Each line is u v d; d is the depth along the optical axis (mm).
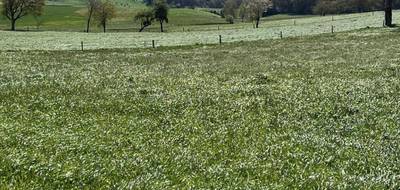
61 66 43188
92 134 17078
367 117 19922
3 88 28531
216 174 12422
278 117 20203
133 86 29594
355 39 65312
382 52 47969
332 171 12750
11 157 13414
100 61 48406
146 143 15852
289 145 15570
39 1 164375
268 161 13758
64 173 12203
